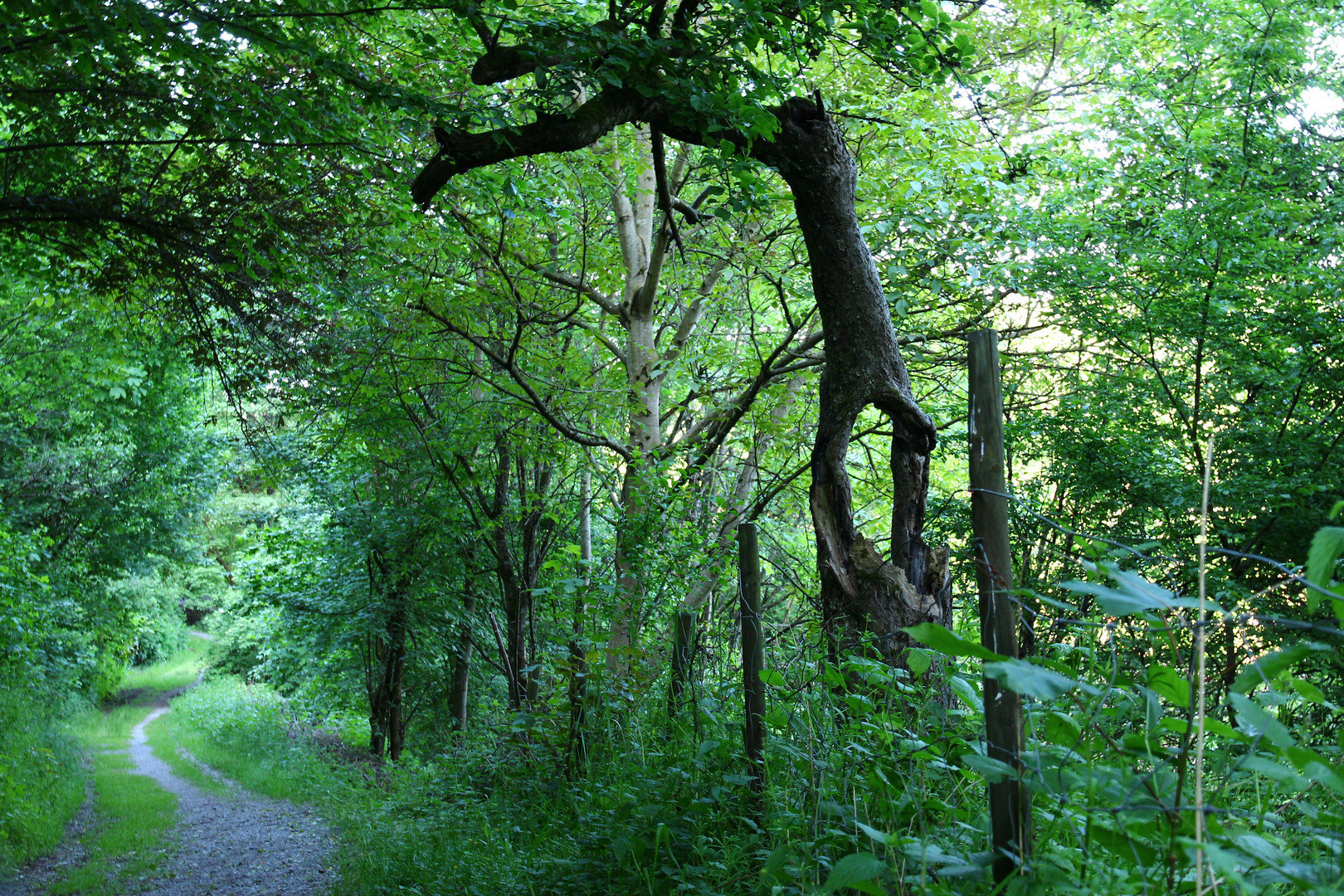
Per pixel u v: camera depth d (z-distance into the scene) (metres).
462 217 10.36
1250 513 8.55
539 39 6.18
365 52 9.23
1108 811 2.31
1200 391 9.59
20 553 16.44
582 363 13.12
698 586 10.64
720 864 4.11
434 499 15.49
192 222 8.62
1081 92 13.93
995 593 2.84
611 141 11.82
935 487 12.52
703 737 5.53
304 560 17.78
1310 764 1.89
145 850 10.78
